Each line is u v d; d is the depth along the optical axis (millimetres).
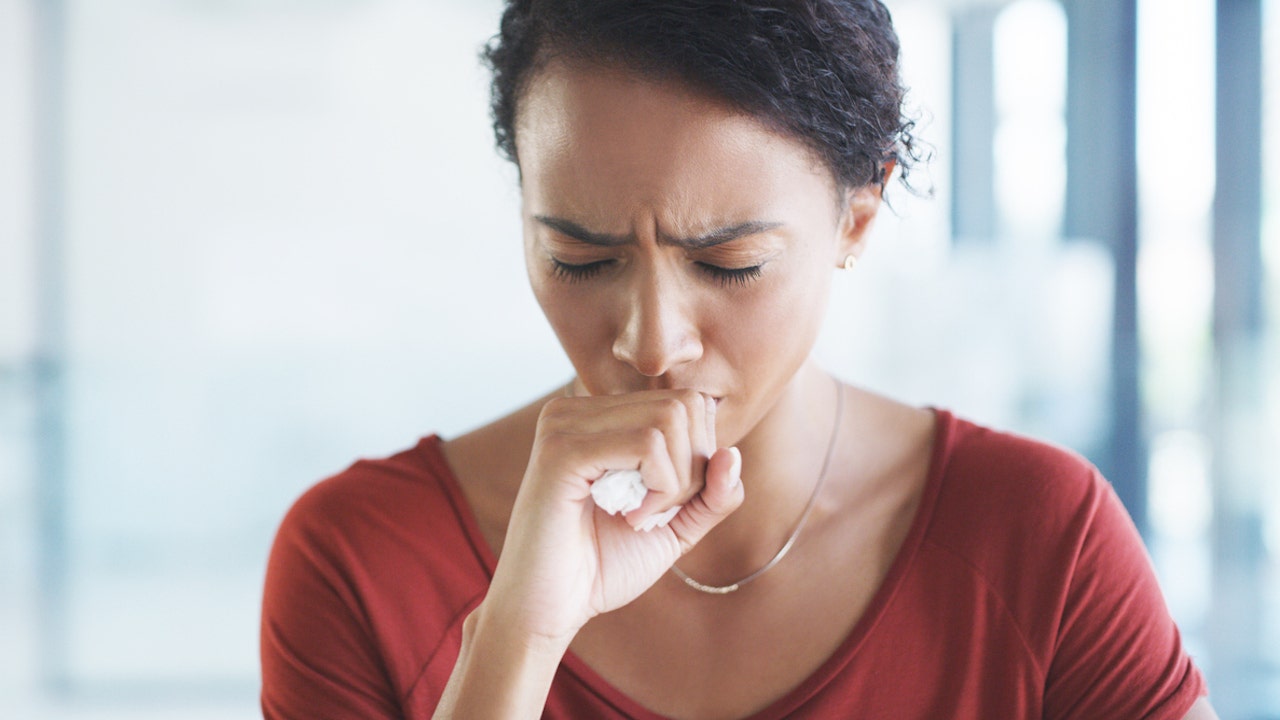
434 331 3451
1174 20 3062
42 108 3346
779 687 929
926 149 947
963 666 937
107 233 3396
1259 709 3207
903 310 3328
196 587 3471
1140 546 979
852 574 952
